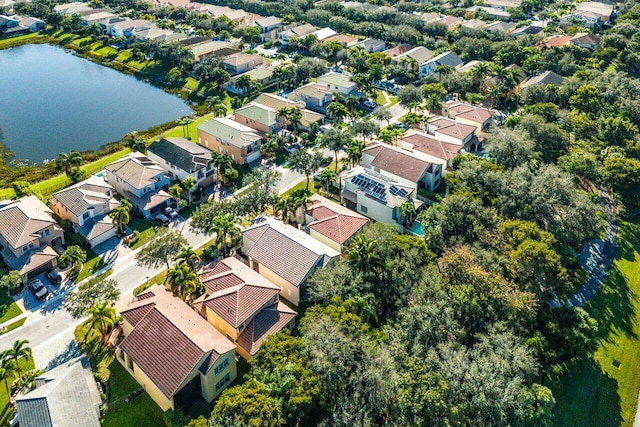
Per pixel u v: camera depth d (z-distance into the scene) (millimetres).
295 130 122938
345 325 59688
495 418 51344
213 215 83875
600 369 67312
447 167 108938
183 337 59219
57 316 72000
